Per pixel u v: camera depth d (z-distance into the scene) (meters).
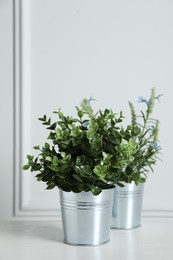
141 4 1.21
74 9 1.21
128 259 0.79
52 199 1.21
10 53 1.21
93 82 1.21
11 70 1.21
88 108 0.98
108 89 1.21
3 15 1.21
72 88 1.21
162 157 1.21
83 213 0.85
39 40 1.21
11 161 1.21
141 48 1.22
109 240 0.91
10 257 0.80
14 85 1.20
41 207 1.21
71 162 0.84
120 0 1.21
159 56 1.22
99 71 1.22
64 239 0.90
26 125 1.21
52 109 1.21
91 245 0.86
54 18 1.21
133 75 1.21
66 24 1.21
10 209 1.21
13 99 1.21
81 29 1.21
